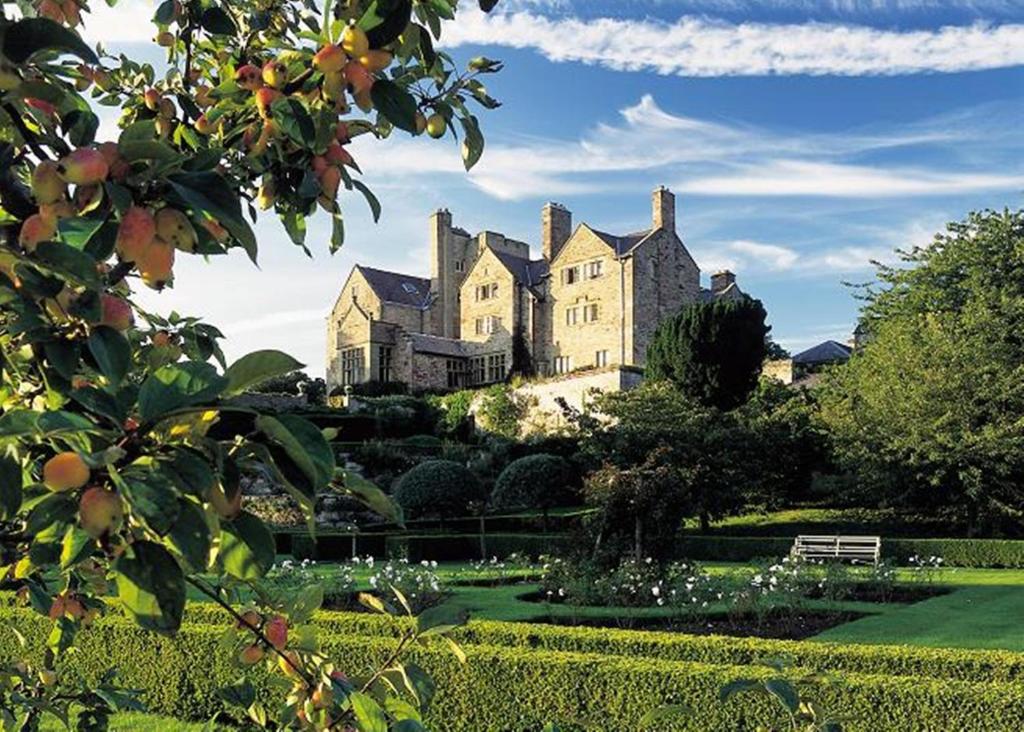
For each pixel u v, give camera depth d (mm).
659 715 2078
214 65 2215
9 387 1413
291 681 1976
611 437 24516
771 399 30703
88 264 1004
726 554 20312
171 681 7270
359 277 46719
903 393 23234
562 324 40250
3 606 7867
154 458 1005
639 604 11344
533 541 20266
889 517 24969
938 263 29031
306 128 1457
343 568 13461
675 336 28594
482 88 1896
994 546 18359
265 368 1030
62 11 1525
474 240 48156
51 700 2383
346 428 36656
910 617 10711
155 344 1973
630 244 39094
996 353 23203
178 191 1084
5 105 1224
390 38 1457
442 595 12391
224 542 1250
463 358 44531
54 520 984
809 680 2215
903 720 5398
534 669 6363
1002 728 5141
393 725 1669
